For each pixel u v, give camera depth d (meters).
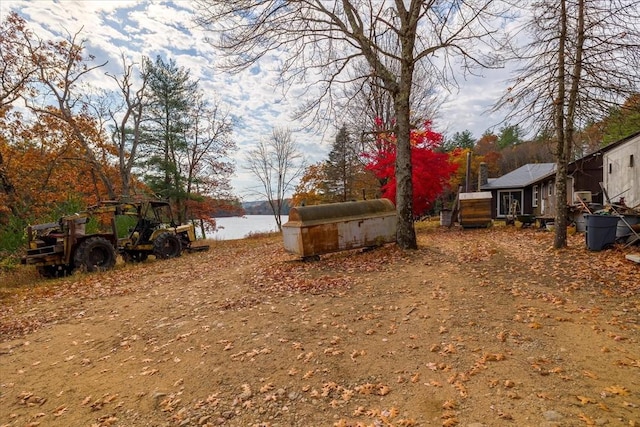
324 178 32.59
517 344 4.00
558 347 3.89
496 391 3.14
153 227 13.43
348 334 4.58
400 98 9.17
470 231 15.60
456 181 32.88
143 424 3.08
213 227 29.95
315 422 2.94
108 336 5.15
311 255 9.14
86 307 6.70
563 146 8.65
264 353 4.19
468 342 4.12
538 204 23.92
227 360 4.09
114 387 3.73
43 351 4.79
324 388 3.41
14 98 16.92
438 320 4.82
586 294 5.54
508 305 5.24
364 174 28.61
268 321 5.18
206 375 3.80
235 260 11.48
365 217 9.75
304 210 9.38
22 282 9.95
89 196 24.48
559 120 8.50
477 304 5.33
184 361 4.16
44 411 3.39
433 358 3.83
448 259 8.29
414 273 7.27
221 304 6.17
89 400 3.51
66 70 18.78
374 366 3.76
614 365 3.45
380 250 9.58
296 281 7.27
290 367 3.84
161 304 6.53
